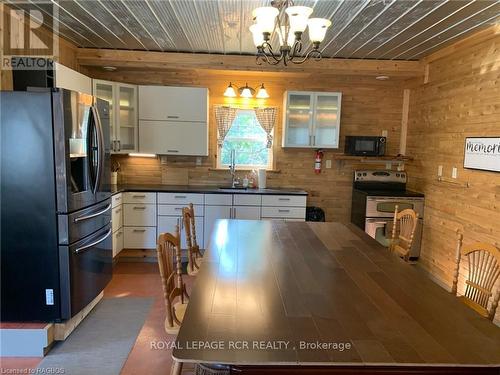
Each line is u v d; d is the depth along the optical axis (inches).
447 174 156.6
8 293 102.9
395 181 194.7
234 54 166.7
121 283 152.2
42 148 99.4
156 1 107.9
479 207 134.6
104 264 128.6
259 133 200.5
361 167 201.2
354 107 197.6
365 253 94.1
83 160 112.2
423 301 65.0
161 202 176.6
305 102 187.0
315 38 88.9
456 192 149.5
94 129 116.5
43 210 101.1
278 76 192.2
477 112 136.4
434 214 166.7
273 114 194.9
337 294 67.2
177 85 191.8
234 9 112.3
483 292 80.2
